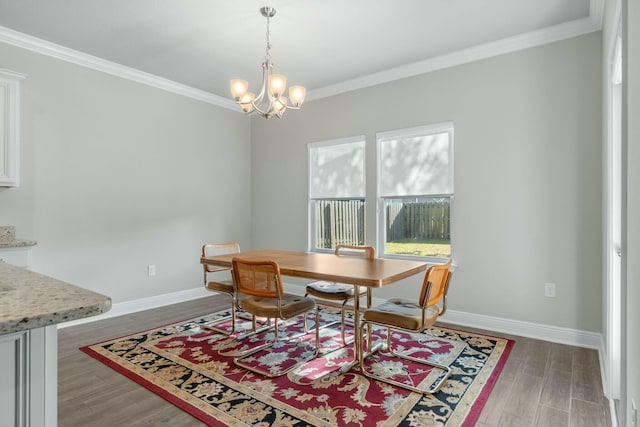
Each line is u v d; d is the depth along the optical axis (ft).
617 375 7.04
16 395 2.89
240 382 7.81
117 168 12.91
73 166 11.84
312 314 12.92
